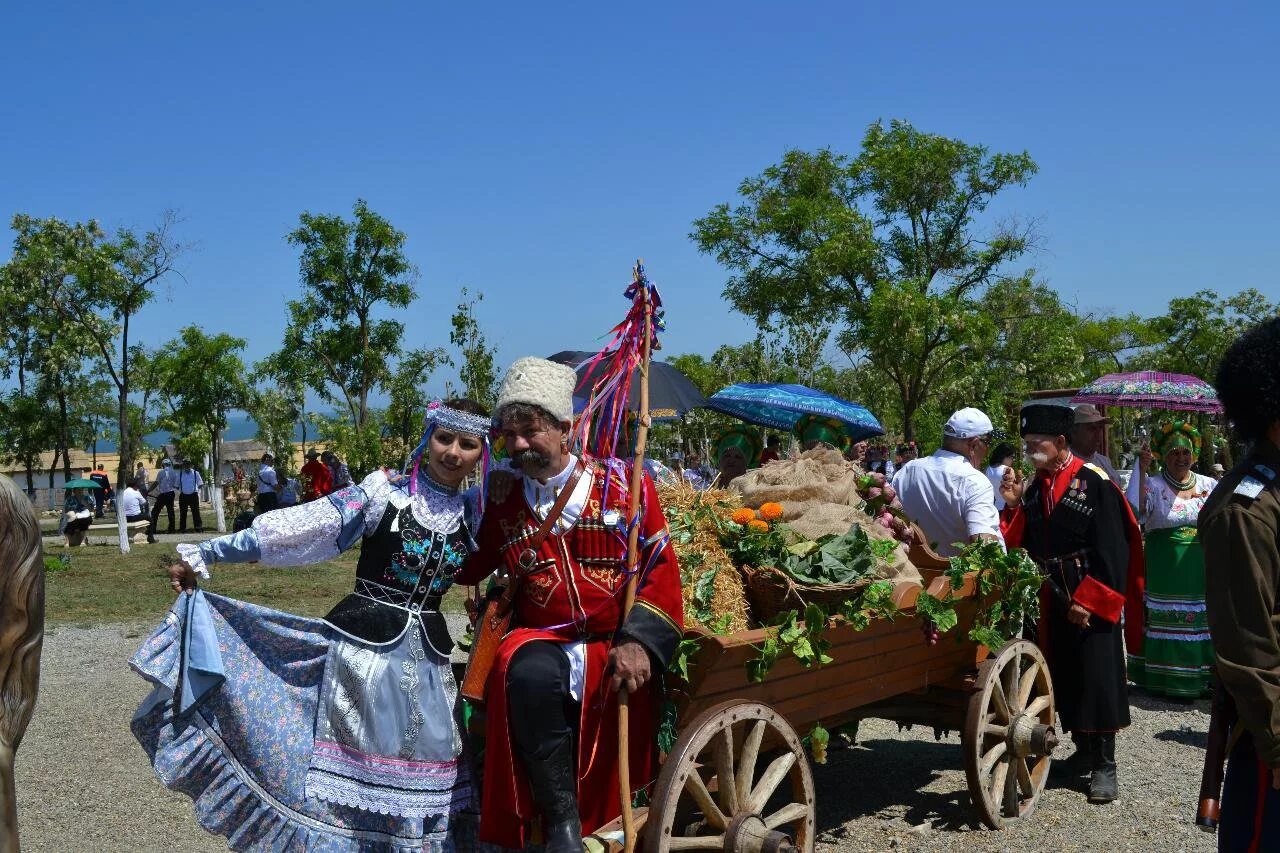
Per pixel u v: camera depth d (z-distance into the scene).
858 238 25.03
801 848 4.07
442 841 3.49
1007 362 25.44
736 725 3.86
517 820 3.34
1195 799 5.58
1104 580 5.50
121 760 6.26
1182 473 7.80
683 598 3.90
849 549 4.29
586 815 3.45
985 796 5.06
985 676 5.04
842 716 4.93
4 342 29.19
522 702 3.30
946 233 25.89
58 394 32.25
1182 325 46.75
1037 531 5.73
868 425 9.52
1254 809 2.71
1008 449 9.05
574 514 3.49
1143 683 8.08
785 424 9.77
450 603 12.17
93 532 25.84
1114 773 5.56
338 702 3.40
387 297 29.53
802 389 9.38
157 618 11.59
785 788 5.77
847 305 25.72
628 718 3.51
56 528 29.61
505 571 3.79
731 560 4.10
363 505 3.47
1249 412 2.73
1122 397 8.39
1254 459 2.75
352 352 29.39
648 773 3.60
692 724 3.60
